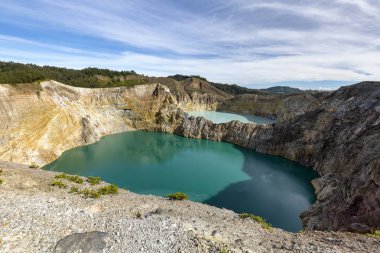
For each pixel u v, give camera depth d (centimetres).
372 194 2461
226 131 9256
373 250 1275
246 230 1739
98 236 1325
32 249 1179
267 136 8006
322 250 1272
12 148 5684
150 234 1379
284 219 3894
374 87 6381
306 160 6681
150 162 6688
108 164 6425
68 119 7825
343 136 5803
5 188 1856
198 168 6284
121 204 2009
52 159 6525
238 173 5978
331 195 3638
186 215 1873
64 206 1714
